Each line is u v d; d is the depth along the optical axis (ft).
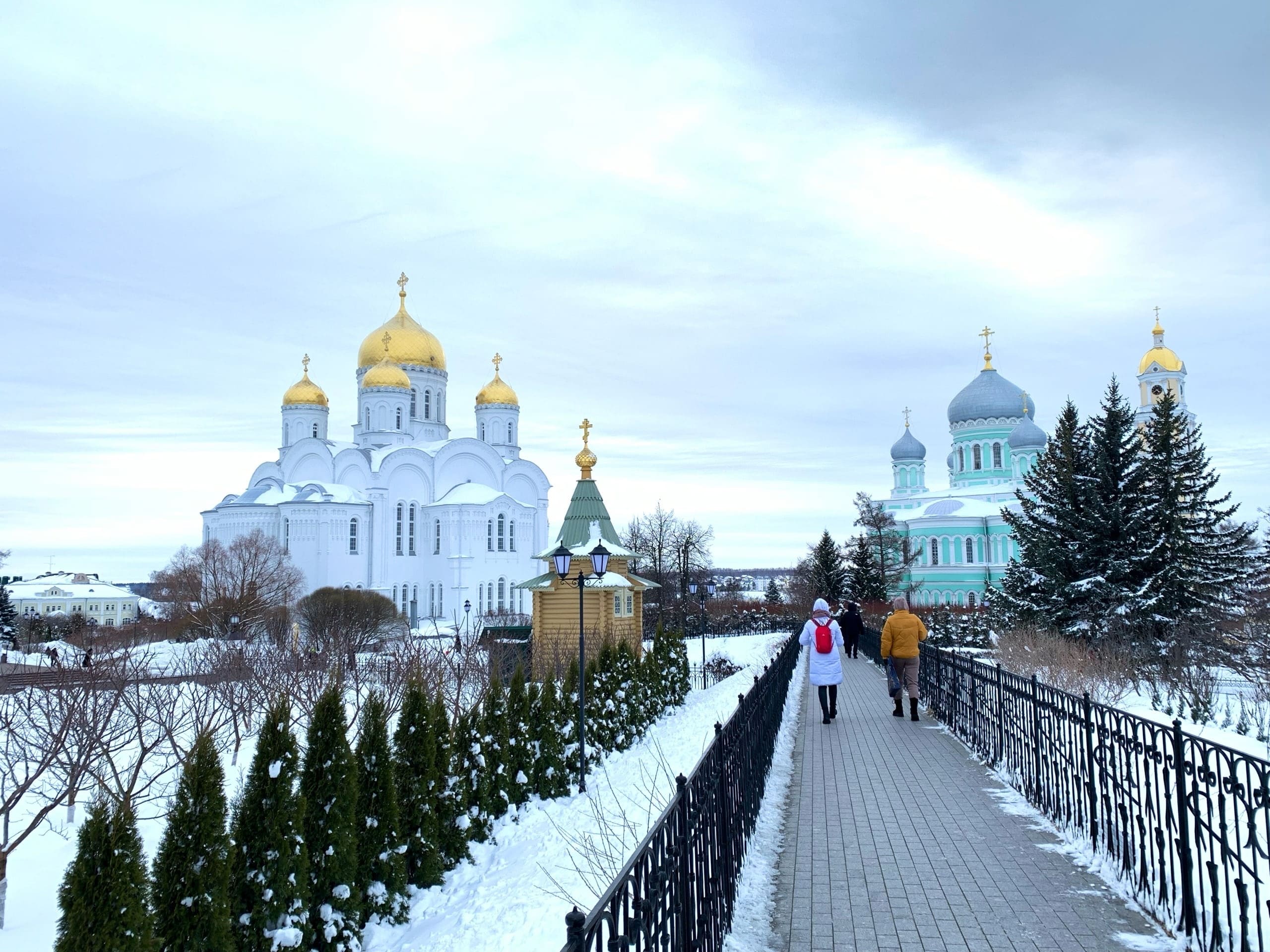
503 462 217.36
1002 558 215.10
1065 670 62.23
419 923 27.55
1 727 46.62
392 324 222.69
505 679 76.28
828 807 30.17
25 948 31.63
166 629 148.25
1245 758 15.56
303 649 88.38
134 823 18.71
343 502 186.80
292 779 23.80
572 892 26.35
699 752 49.39
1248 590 91.61
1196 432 97.81
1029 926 19.03
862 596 202.28
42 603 297.74
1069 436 97.60
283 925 22.91
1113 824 22.50
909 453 260.42
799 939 18.88
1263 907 18.60
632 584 87.40
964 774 34.86
